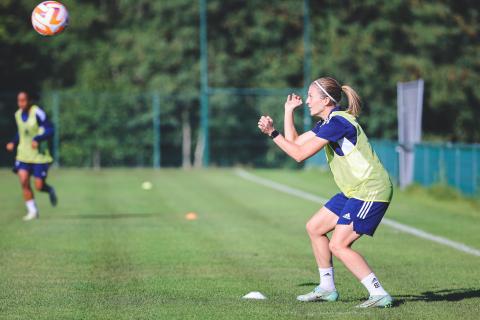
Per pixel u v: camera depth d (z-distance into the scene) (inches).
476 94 5078.7
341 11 5088.6
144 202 2306.8
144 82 4992.6
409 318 820.6
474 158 2249.0
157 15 5036.9
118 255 1307.8
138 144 4598.9
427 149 2645.2
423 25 5014.8
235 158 4783.5
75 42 4992.6
